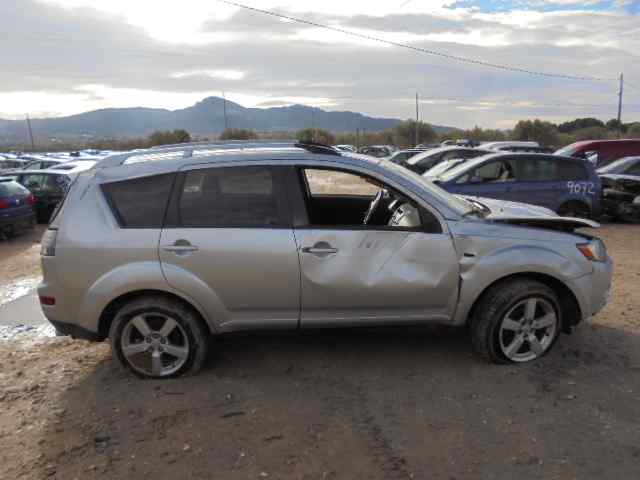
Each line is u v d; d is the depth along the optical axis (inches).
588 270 154.3
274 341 179.0
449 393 142.5
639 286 241.4
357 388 146.7
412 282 148.2
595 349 168.4
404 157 840.9
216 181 147.9
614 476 107.7
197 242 143.6
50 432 128.0
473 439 121.2
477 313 154.0
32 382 155.3
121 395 144.6
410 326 154.6
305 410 135.5
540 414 131.3
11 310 232.8
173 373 152.6
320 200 195.0
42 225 513.7
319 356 167.5
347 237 146.6
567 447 117.5
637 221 437.1
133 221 145.8
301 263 145.4
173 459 115.9
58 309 147.7
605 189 443.5
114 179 148.5
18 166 924.6
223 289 146.0
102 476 110.7
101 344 185.0
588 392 141.6
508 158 393.7
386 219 186.1
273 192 148.1
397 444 119.9
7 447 122.5
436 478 107.9
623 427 125.1
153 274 143.3
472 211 157.2
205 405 138.6
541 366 156.0
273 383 150.4
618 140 612.7
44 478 110.5
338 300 148.7
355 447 119.1
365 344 175.6
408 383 148.8
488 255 148.7
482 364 158.4
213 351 171.8
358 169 151.3
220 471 111.5
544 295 151.8
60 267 144.6
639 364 157.8
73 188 149.6
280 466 112.9
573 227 159.9
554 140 2447.1
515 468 110.6
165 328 149.2
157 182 147.6
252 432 125.8
